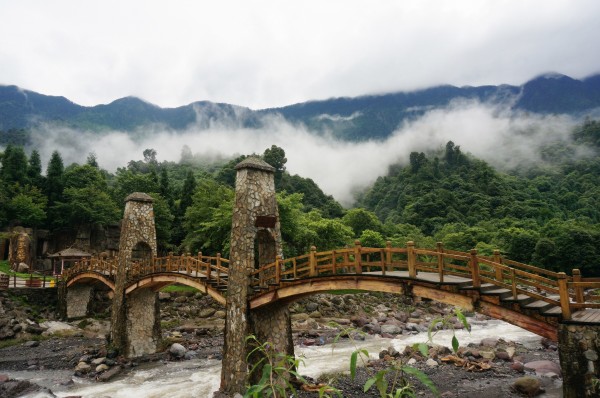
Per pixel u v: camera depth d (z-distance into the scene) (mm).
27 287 38688
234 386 17078
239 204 18984
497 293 11266
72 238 60062
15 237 51250
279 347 18422
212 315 37844
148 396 18984
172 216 58875
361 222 77812
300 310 39750
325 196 99812
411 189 140625
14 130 198625
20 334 31547
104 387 20500
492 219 98500
